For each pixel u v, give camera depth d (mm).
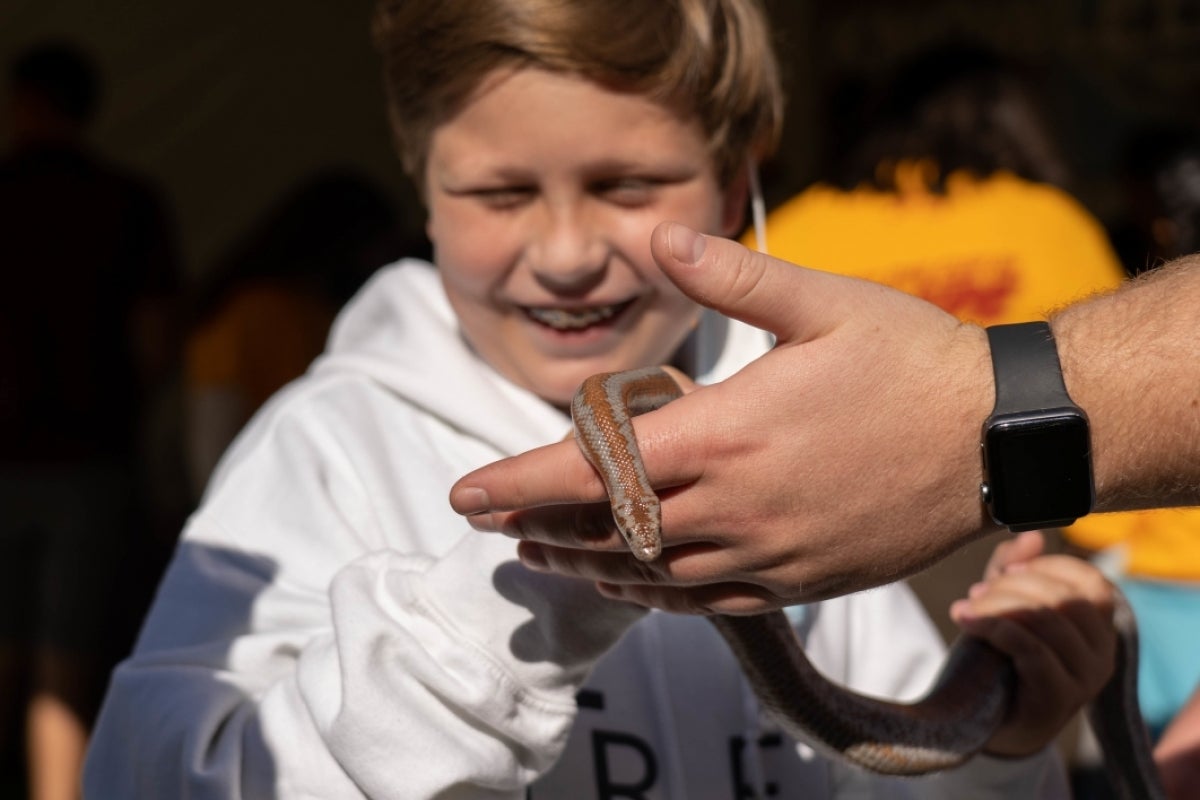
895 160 4664
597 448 1824
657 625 2535
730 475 1862
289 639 2295
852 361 1881
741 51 2412
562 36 2188
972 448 1910
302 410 2594
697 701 2508
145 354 7805
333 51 10156
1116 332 1978
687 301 2447
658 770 2436
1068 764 4293
